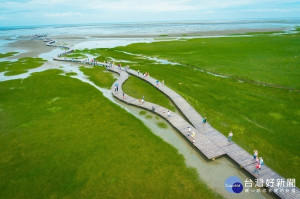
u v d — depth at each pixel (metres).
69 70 64.25
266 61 63.81
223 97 40.72
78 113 36.62
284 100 37.94
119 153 26.14
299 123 30.48
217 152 25.20
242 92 42.50
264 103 37.22
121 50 94.94
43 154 26.05
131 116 35.66
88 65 71.00
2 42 143.38
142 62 72.12
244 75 52.22
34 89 47.81
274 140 27.23
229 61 66.31
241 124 31.36
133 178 22.17
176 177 22.23
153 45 103.88
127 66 65.06
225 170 23.20
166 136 29.92
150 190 20.69
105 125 32.69
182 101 39.69
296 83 45.25
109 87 49.81
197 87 46.69
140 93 45.59
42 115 35.91
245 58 68.81
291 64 59.34
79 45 119.06
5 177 22.50
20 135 30.06
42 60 79.00
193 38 125.88
